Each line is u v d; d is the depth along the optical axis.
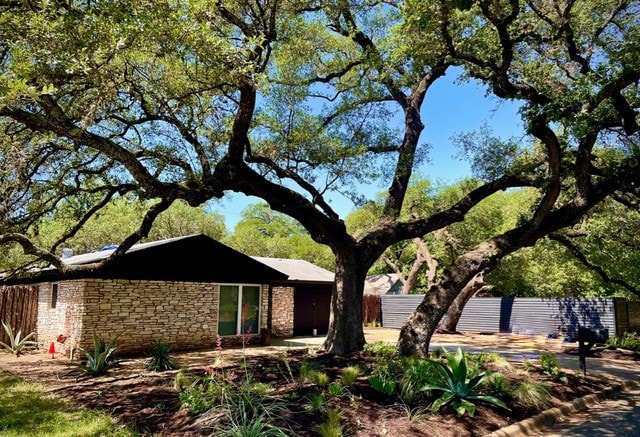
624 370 10.67
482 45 7.61
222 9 7.24
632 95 8.39
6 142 7.42
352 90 11.36
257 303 15.88
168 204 9.28
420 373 6.78
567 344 15.69
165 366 9.48
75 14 4.48
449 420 5.68
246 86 6.83
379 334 19.14
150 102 9.15
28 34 4.46
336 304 10.25
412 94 11.76
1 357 12.14
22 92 3.89
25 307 14.88
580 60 8.74
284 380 7.21
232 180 8.17
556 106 7.20
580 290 23.06
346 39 11.11
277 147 10.30
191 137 8.66
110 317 12.45
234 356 11.72
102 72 5.80
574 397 7.62
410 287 25.97
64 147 8.27
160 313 13.36
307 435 4.85
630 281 17.09
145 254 12.94
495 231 22.67
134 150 9.58
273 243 36.81
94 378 8.64
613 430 6.18
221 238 32.84
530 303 19.12
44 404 6.54
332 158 10.41
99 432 5.21
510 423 5.96
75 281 12.71
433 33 7.53
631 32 7.80
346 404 5.79
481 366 8.50
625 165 8.52
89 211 10.09
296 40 9.41
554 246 16.14
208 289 14.50
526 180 9.91
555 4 8.23
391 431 5.18
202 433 4.90
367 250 10.55
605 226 13.09
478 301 20.77
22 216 9.12
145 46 5.46
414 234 10.57
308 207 9.59
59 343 13.21
